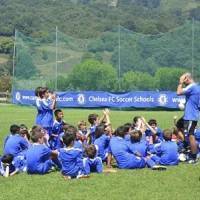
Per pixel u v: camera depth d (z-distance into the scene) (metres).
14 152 18.17
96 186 15.20
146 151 18.45
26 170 17.56
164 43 64.50
